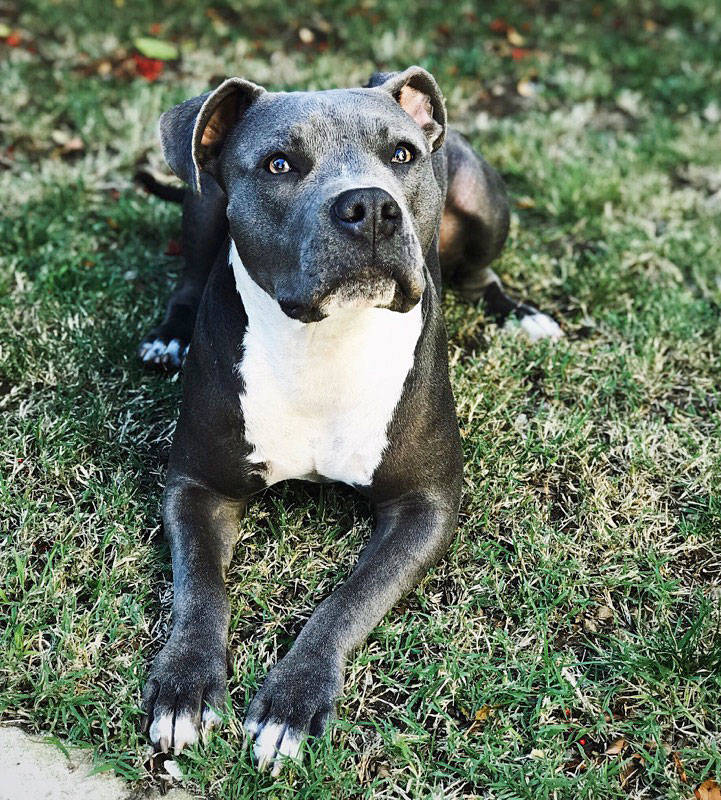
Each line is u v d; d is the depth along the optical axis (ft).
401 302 3.12
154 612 3.43
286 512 3.68
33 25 6.81
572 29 7.38
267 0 7.32
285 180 3.18
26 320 4.36
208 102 3.26
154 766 3.09
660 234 5.16
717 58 7.04
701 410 4.22
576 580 3.54
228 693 3.19
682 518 3.78
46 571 3.45
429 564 3.47
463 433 3.99
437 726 3.23
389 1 7.45
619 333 4.54
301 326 3.26
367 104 3.25
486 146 5.73
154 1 7.20
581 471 3.91
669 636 3.40
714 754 3.15
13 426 3.92
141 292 4.65
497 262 4.89
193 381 3.54
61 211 5.00
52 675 3.23
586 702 3.26
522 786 3.07
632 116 6.37
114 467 3.83
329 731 3.10
